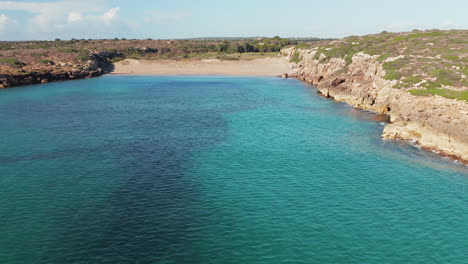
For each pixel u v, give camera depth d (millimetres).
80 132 60531
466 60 82562
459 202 35969
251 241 29344
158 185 39625
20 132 59812
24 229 30594
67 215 32969
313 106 85125
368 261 26922
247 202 35812
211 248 28422
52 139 56125
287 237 29875
